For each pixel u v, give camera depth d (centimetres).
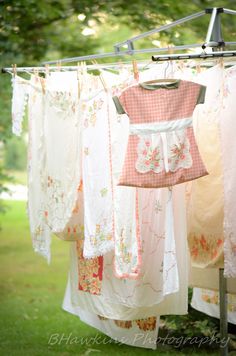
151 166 369
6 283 767
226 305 408
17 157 2278
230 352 463
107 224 392
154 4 642
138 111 369
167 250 374
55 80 425
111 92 390
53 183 428
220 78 376
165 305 416
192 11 646
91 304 447
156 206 404
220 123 374
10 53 673
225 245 369
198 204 399
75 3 675
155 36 687
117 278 423
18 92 421
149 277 406
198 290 477
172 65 388
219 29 412
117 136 389
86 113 393
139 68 409
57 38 729
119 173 388
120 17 695
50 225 431
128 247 386
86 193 390
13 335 534
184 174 367
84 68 397
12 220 1340
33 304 655
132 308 423
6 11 624
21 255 956
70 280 470
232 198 369
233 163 369
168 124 368
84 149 392
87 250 384
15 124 420
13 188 1930
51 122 427
